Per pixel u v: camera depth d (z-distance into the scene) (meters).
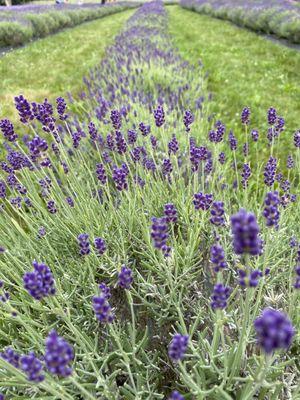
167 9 28.50
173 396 1.26
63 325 2.15
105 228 2.83
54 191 3.30
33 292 1.47
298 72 7.89
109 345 2.19
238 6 16.61
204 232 2.79
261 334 1.02
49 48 12.12
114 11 29.75
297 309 2.03
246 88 7.04
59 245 2.92
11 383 1.83
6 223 3.07
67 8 23.28
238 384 1.83
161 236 1.67
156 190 3.17
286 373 1.92
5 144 4.07
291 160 3.33
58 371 1.17
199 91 6.32
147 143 3.67
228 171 4.02
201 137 4.46
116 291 2.54
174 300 2.22
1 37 12.30
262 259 2.40
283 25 10.93
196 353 1.79
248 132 5.27
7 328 2.34
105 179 2.65
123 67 7.05
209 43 11.62
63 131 4.35
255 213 3.06
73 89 7.40
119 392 1.97
